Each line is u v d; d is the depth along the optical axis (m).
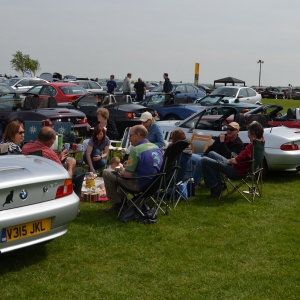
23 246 4.15
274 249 5.04
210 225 5.84
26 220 4.12
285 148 8.24
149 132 8.09
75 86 17.55
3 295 3.89
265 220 6.09
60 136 7.67
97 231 5.47
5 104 12.09
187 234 5.46
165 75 21.62
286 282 4.22
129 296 3.93
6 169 4.32
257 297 3.93
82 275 4.31
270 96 51.50
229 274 4.38
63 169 4.70
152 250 4.94
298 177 9.00
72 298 3.88
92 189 6.90
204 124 9.52
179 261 4.66
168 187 6.42
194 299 3.90
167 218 6.05
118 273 4.37
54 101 12.57
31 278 4.23
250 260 4.74
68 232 5.42
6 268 4.44
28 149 5.68
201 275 4.35
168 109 15.77
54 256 4.74
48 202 4.37
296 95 50.59
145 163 5.79
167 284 4.16
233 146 7.82
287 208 6.68
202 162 7.06
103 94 14.62
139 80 22.09
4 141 5.90
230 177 7.02
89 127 11.68
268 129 8.74
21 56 51.19
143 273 4.36
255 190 7.25
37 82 25.50
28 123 9.04
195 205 6.74
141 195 5.91
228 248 5.06
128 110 13.44
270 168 8.46
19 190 4.13
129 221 5.86
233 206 6.72
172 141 6.86
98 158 7.99
